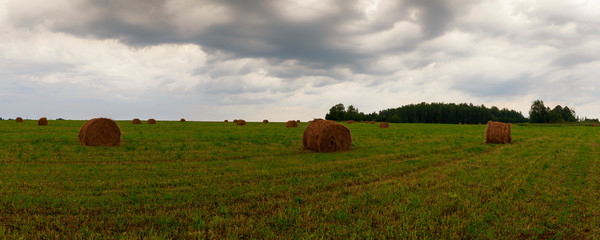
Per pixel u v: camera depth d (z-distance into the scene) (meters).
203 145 19.42
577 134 37.69
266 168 11.57
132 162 12.93
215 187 8.50
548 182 9.45
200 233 5.34
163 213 6.37
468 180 9.64
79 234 5.31
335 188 8.71
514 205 7.09
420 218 6.18
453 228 5.70
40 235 5.28
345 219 6.18
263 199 7.47
